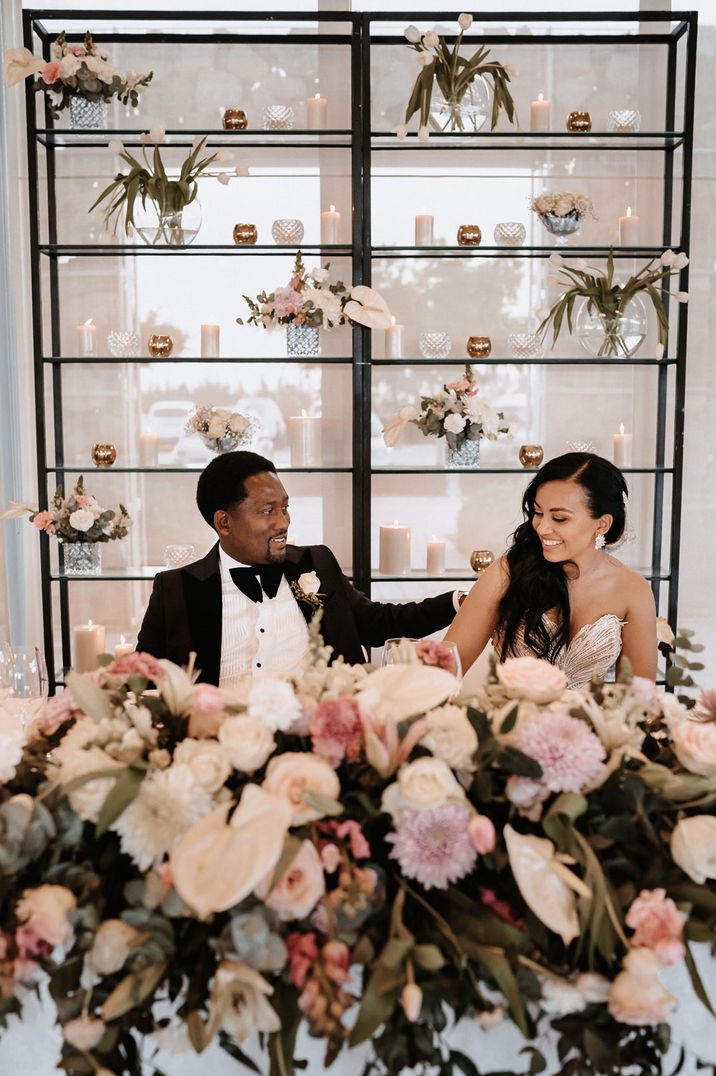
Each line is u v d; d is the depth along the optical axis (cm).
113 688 103
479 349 351
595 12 330
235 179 376
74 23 362
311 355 348
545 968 90
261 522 233
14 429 370
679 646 126
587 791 97
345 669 107
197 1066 99
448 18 333
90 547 341
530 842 91
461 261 380
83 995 90
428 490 391
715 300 383
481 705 105
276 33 366
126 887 90
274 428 388
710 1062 103
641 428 390
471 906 91
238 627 239
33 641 382
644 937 88
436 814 89
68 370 382
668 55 360
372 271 380
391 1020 89
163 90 369
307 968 85
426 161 377
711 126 375
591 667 226
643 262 377
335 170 376
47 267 376
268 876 85
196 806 89
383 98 370
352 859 90
